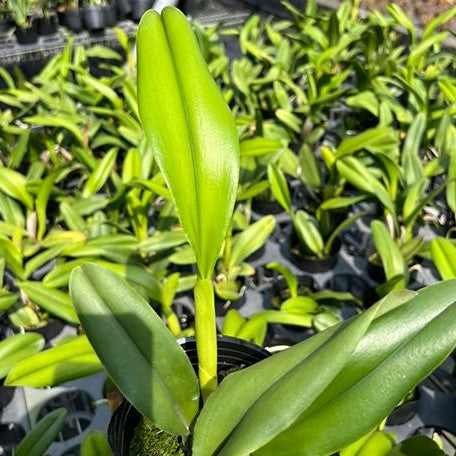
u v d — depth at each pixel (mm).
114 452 365
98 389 659
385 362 282
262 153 735
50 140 930
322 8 1964
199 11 1712
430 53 1265
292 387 246
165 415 333
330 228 870
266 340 654
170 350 348
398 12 1200
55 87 1015
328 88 1072
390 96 979
